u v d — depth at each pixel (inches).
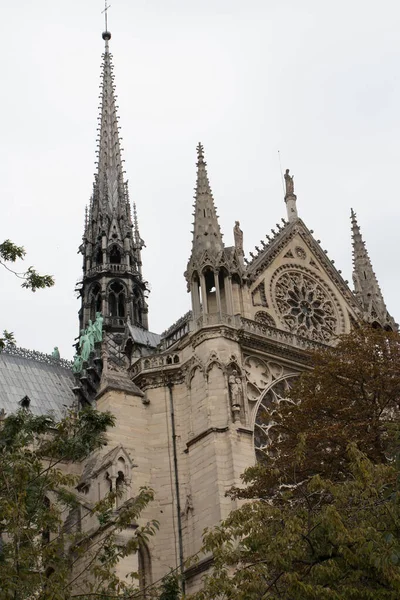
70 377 2920.8
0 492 1128.2
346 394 1695.4
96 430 1239.5
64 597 1037.8
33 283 1216.8
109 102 3838.6
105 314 3171.8
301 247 2596.0
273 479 1585.9
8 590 976.9
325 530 1030.4
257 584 1008.2
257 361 2206.0
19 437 1219.2
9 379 2731.3
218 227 2330.2
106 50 4025.6
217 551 1074.1
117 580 1152.2
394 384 1672.0
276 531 1087.6
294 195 2696.9
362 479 1123.3
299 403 1830.7
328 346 2354.8
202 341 2119.8
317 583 1011.9
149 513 2017.7
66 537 1263.5
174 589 1214.3
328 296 2581.2
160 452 2100.1
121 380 2187.5
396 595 970.1
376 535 995.9
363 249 2787.9
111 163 3629.4
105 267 3292.3
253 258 2454.5
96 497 1921.8
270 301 2402.8
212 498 1915.6
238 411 2010.3
